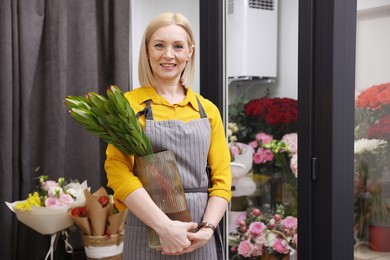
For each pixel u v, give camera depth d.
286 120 2.10
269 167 2.19
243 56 2.23
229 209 2.25
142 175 1.26
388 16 1.69
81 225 2.04
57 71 2.32
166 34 1.32
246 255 2.21
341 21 1.58
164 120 1.32
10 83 2.21
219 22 2.20
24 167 2.28
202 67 2.30
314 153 1.67
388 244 1.72
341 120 1.59
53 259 2.16
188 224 1.22
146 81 1.39
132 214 1.34
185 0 2.56
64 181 2.27
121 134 1.21
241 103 2.28
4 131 2.21
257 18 2.18
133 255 1.32
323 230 1.62
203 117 1.39
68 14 2.40
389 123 1.71
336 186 1.59
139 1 2.64
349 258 1.62
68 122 2.42
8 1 2.20
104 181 2.56
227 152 1.44
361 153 1.68
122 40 2.47
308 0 1.66
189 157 1.31
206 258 1.33
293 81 2.05
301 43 1.70
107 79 2.54
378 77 1.68
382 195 1.72
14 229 2.28
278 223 2.11
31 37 2.28
